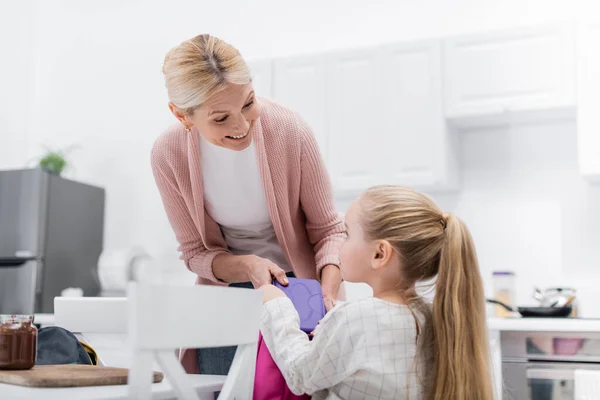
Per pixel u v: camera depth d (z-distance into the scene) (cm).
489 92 292
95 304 118
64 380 96
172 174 163
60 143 396
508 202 310
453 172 307
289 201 162
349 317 112
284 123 155
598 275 292
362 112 311
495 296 268
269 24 363
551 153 307
